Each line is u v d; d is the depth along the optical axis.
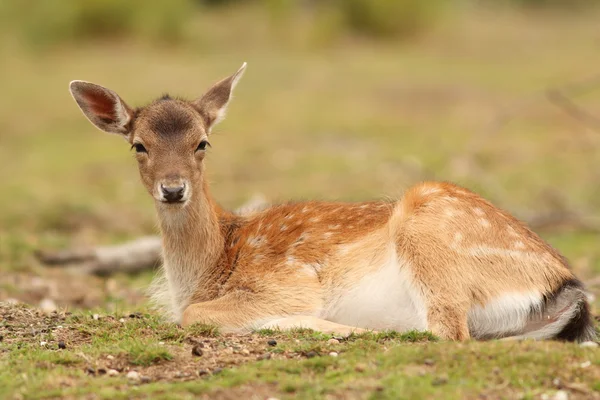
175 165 8.98
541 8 53.38
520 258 8.41
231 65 36.44
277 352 7.66
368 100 31.70
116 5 40.78
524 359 6.93
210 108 9.81
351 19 44.22
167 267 9.54
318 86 33.88
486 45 42.34
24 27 38.75
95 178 22.19
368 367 6.99
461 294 8.24
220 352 7.71
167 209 9.22
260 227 9.46
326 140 26.52
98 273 14.04
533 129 27.02
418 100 31.56
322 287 8.95
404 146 25.16
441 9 45.72
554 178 21.31
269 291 8.95
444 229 8.40
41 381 6.89
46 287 12.73
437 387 6.49
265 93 32.66
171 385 6.74
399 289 8.55
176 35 41.16
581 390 6.51
